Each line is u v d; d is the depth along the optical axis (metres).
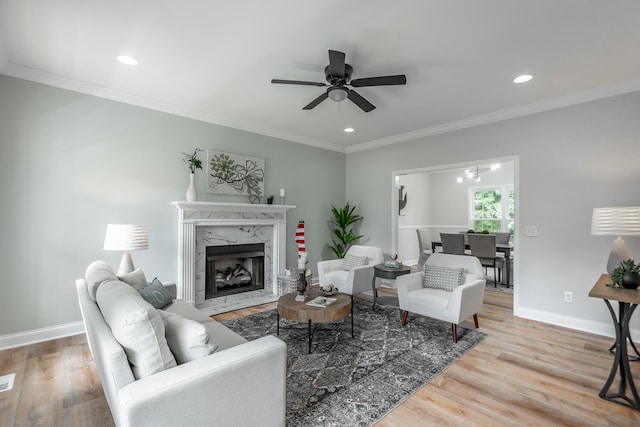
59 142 3.01
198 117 3.96
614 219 2.46
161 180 3.66
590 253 3.23
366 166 5.63
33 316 2.88
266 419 1.45
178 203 3.62
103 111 3.26
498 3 1.89
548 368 2.45
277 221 4.72
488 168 7.78
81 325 3.12
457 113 3.93
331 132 4.88
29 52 2.52
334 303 2.84
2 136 2.73
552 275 3.47
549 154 3.49
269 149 4.77
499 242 6.52
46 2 1.90
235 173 4.31
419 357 2.62
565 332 3.20
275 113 3.99
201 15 2.04
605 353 2.73
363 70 2.76
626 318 2.03
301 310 2.66
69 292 3.05
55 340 2.94
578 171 3.30
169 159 3.73
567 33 2.19
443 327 3.34
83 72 2.88
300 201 5.21
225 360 1.33
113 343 1.24
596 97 3.18
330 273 4.26
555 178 3.45
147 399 1.08
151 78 2.99
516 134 3.75
